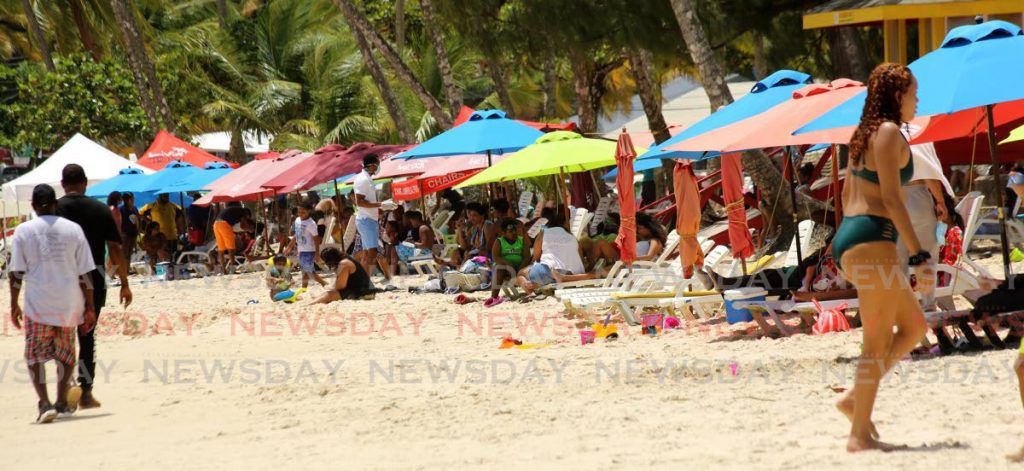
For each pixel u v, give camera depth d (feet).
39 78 398.21
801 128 88.89
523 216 216.54
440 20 231.30
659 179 292.20
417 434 65.16
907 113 52.37
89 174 282.77
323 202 220.02
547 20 204.44
